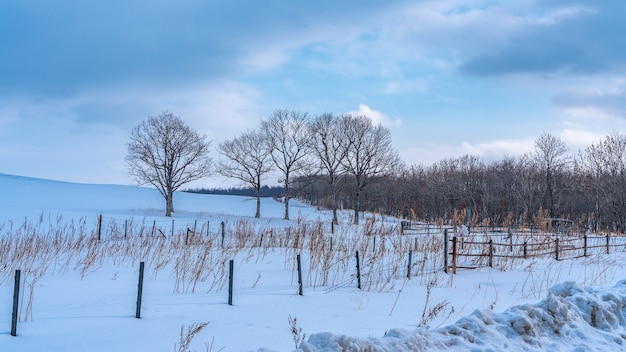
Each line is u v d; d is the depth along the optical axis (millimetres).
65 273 13164
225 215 58188
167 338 6758
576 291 8172
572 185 59188
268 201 94938
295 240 20516
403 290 11570
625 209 51375
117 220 40438
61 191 80375
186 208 71625
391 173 61656
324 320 8211
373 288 11766
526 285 12711
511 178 66062
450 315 8898
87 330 7105
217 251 18531
